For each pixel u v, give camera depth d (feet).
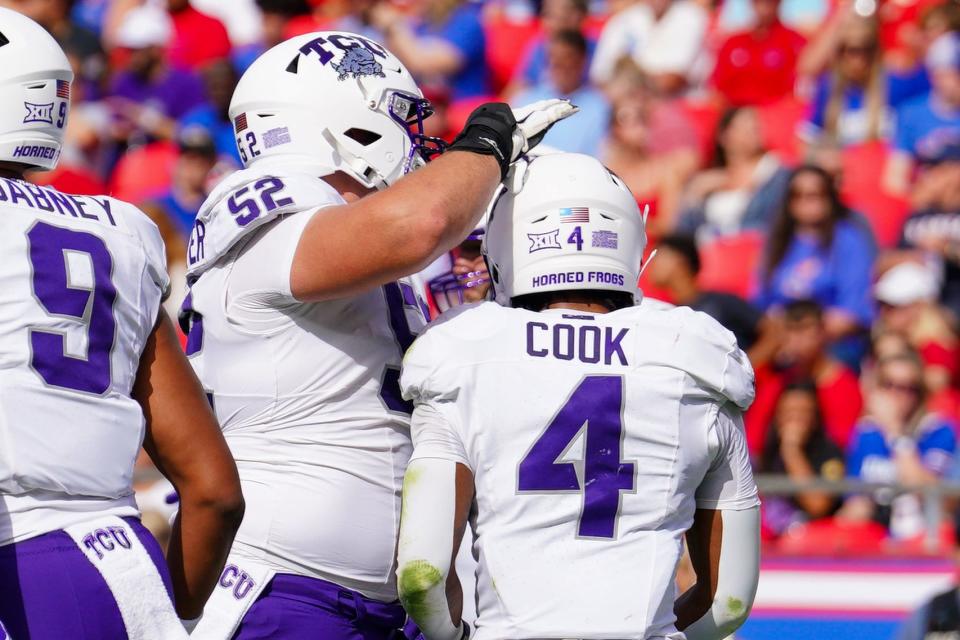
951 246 83.66
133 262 30.01
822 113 92.73
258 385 32.89
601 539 29.32
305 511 32.40
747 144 88.89
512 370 29.76
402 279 34.63
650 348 29.99
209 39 102.01
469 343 30.01
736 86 94.17
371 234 30.14
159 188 94.48
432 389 30.04
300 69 34.65
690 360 30.01
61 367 27.96
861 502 66.85
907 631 59.98
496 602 29.48
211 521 30.63
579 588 28.99
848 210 84.02
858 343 80.84
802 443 71.77
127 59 101.86
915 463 72.43
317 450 32.78
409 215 29.89
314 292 31.37
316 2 105.09
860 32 91.45
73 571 27.50
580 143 93.40
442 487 29.73
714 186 88.58
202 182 88.17
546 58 99.35
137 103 100.58
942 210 84.48
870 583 60.54
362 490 32.89
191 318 34.55
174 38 101.86
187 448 30.48
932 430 73.67
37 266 28.25
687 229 87.61
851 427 74.79
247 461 32.94
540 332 30.07
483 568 29.66
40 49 30.19
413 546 29.53
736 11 98.58
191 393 30.78
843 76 92.27
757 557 31.73
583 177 31.42
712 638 31.81
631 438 29.63
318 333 32.73
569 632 28.81
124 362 29.32
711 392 30.32
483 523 29.89
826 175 83.51
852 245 82.94
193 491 30.50
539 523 29.30
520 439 29.53
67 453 27.78
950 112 89.40
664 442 29.71
